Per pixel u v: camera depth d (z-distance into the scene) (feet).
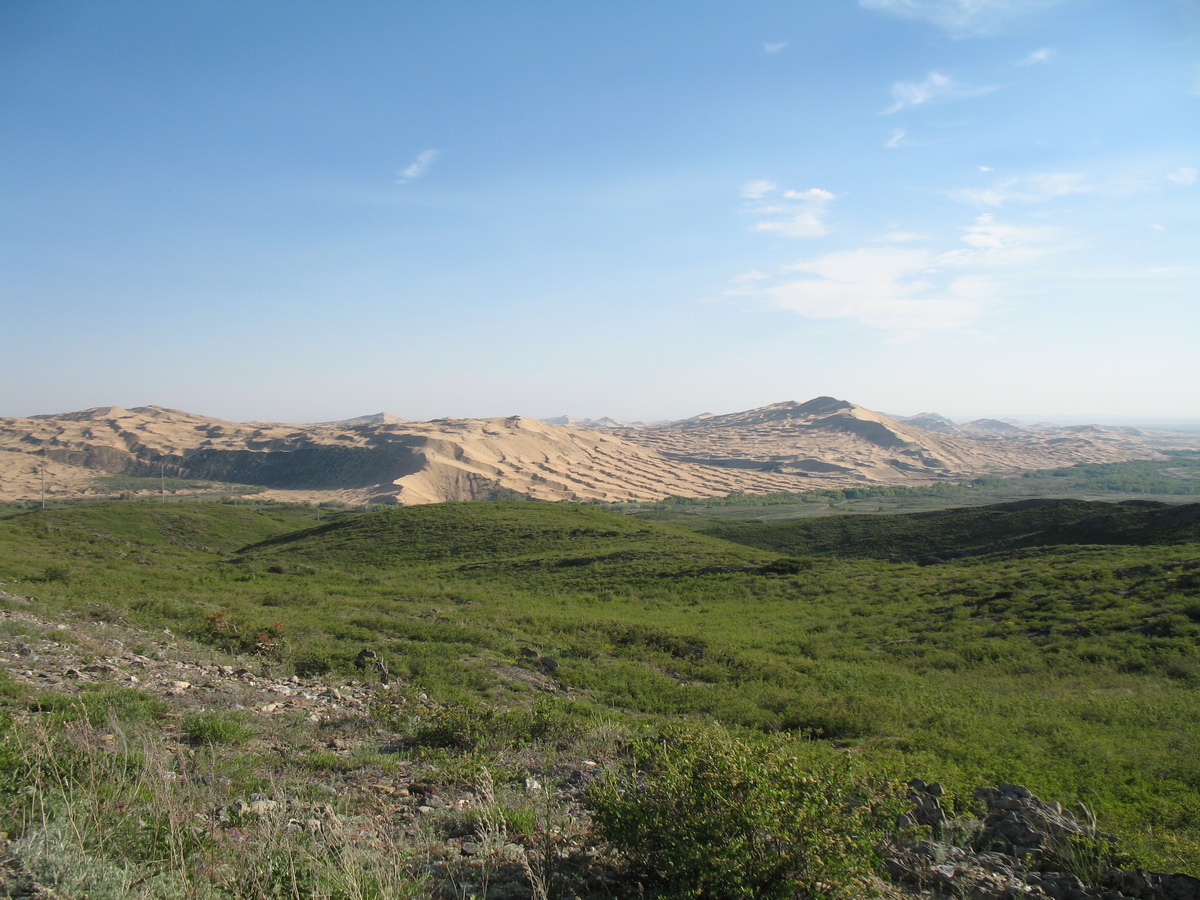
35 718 24.30
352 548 185.37
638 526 216.95
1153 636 63.52
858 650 72.08
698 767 15.92
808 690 52.90
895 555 177.88
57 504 527.81
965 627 78.23
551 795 23.94
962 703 47.39
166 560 157.99
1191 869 18.53
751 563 142.82
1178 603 71.26
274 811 19.45
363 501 648.38
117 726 24.03
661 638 72.43
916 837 19.49
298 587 104.37
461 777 25.45
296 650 52.34
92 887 13.34
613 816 16.30
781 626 89.25
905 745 35.50
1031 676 56.65
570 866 17.40
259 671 44.57
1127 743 34.81
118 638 48.19
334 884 14.53
